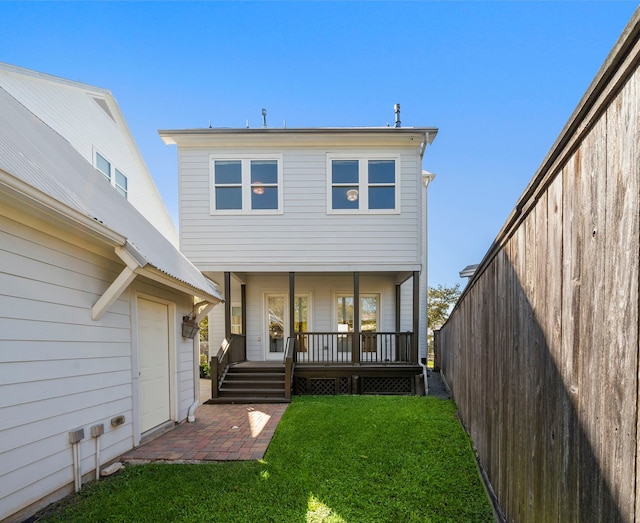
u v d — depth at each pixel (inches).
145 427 184.7
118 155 366.6
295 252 336.8
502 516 102.1
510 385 97.7
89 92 311.6
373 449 159.8
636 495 41.2
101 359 145.5
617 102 46.7
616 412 46.1
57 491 118.1
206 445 173.2
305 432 186.5
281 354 393.4
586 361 55.0
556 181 68.1
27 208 104.4
